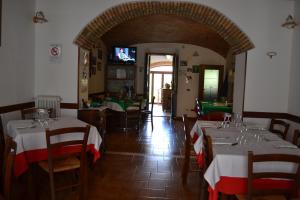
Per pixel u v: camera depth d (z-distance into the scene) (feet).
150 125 26.05
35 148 9.43
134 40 29.09
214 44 28.09
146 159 15.01
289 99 14.97
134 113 22.27
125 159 14.89
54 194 8.82
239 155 7.65
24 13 14.34
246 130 11.27
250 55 15.10
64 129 8.64
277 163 7.43
